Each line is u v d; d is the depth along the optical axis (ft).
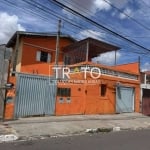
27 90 50.96
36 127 41.32
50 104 54.95
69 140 34.58
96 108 64.80
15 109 48.85
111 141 35.55
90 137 38.01
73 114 59.26
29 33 73.46
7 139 33.09
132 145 33.47
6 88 46.32
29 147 29.19
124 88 74.33
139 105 79.10
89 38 66.90
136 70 80.12
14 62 69.26
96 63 65.87
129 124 55.62
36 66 76.13
